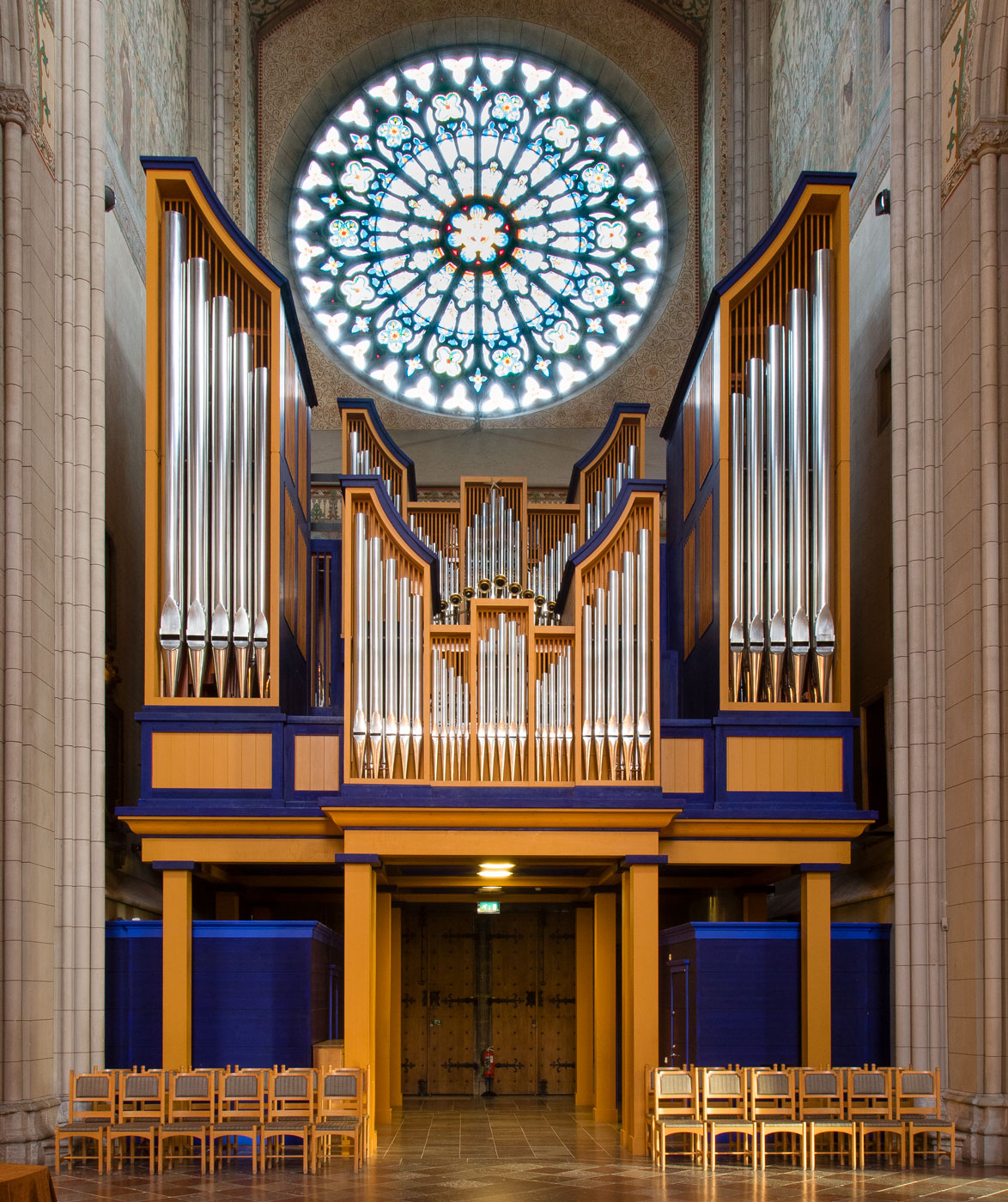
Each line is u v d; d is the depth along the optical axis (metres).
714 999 16.05
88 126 16.56
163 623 16.44
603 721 16.25
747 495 17.25
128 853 19.36
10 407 14.39
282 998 15.95
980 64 14.98
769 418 17.30
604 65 28.44
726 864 16.48
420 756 16.22
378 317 28.22
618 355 28.09
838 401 17.28
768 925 16.27
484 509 24.08
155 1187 12.66
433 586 17.06
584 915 21.56
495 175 28.64
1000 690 14.25
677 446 21.19
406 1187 12.68
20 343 14.53
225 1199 11.89
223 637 16.56
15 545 14.23
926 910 15.62
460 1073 24.23
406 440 27.27
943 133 16.06
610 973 19.59
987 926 14.01
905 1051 15.55
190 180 17.11
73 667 15.80
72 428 16.14
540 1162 14.63
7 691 14.02
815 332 17.41
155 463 16.77
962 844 14.64
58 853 15.51
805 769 16.62
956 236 15.42
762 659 17.03
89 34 16.67
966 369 15.02
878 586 19.30
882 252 19.23
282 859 16.22
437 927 24.67
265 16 27.72
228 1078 14.20
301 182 28.45
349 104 28.50
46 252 15.40
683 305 27.77
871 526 19.75
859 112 20.30
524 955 24.64
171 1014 15.62
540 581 24.19
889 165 18.72
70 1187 12.63
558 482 26.78
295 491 18.61
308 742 16.44
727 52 26.53
